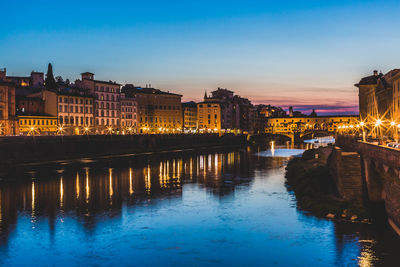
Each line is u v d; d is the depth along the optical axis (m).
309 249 40.44
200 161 135.62
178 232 47.25
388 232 43.97
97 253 40.91
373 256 37.97
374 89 134.75
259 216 53.41
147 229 48.59
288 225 48.38
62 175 93.38
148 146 179.62
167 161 134.75
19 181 83.88
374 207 50.25
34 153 115.25
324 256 38.59
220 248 41.75
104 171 102.94
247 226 48.91
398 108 104.56
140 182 85.00
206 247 42.12
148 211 57.62
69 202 63.66
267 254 39.78
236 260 38.59
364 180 53.22
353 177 54.81
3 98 127.06
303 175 76.44
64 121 161.25
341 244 41.12
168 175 96.88
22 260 39.22
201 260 38.75
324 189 63.56
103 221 52.28
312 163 93.75
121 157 141.88
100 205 61.59
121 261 38.84
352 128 157.12
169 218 53.59
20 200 65.00
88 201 64.56
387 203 48.38
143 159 139.12
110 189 75.75
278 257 38.94
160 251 41.22
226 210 57.56
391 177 41.22
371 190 50.50
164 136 193.00
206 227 48.97
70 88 174.25
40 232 47.66
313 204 56.06
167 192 72.88
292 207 57.91
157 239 44.84
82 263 38.44
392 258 37.50
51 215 55.44
